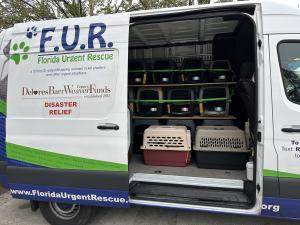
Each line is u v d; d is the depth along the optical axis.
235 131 3.50
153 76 4.49
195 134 3.77
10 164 3.11
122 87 2.75
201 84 4.19
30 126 3.02
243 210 2.62
